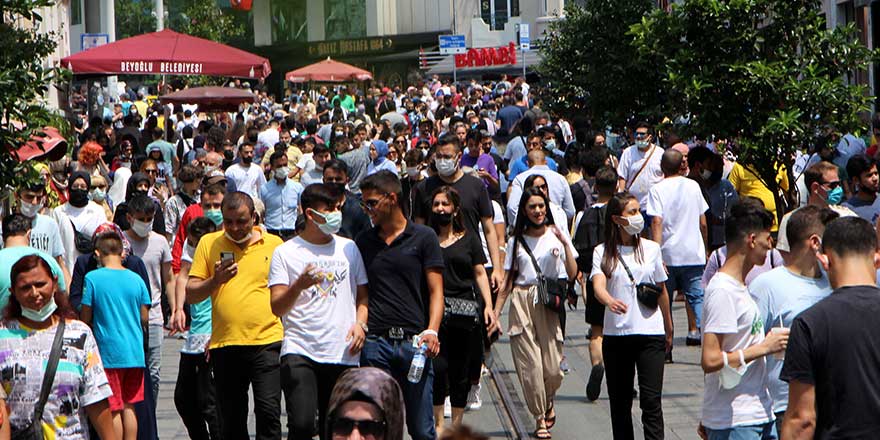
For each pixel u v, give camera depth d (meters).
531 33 126.50
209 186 22.59
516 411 21.61
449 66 118.12
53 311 14.84
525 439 19.88
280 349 17.72
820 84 24.88
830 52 25.84
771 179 25.83
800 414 11.68
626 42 42.44
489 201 21.80
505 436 20.27
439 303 16.72
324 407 16.66
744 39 25.64
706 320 14.30
